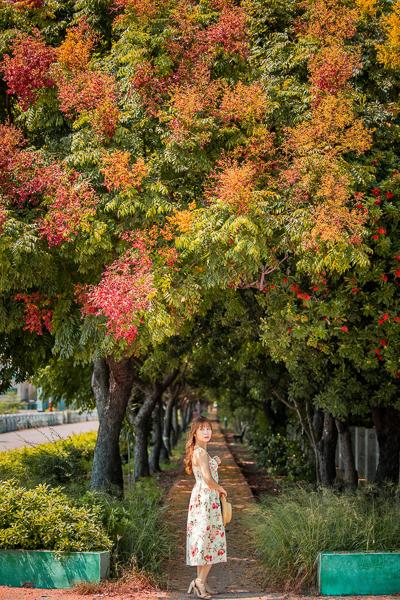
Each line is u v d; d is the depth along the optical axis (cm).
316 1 957
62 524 718
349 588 694
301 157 833
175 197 894
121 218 863
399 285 888
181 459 2769
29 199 877
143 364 1473
